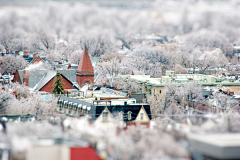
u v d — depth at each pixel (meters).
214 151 177.75
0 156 178.50
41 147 179.12
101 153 179.88
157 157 177.62
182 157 178.12
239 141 180.25
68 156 178.12
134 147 184.25
